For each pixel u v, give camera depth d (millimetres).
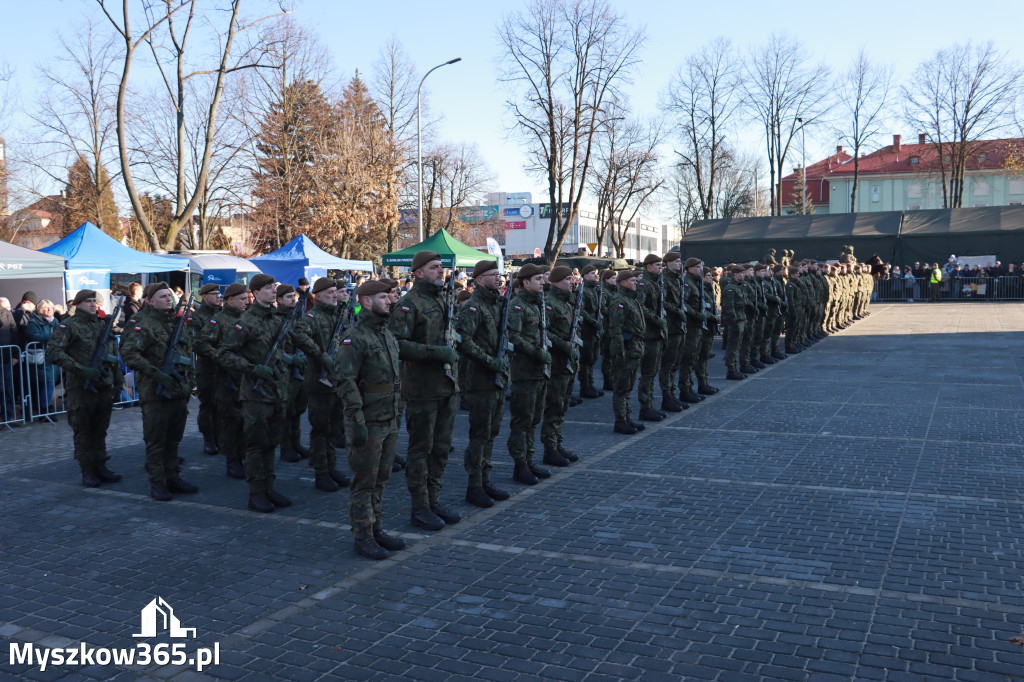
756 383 14039
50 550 6098
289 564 5699
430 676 4043
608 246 79312
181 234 39125
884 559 5488
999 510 6527
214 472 8734
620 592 5035
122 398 13227
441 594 5082
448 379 6406
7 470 8859
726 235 42875
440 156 50250
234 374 7961
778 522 6348
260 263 20953
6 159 36250
